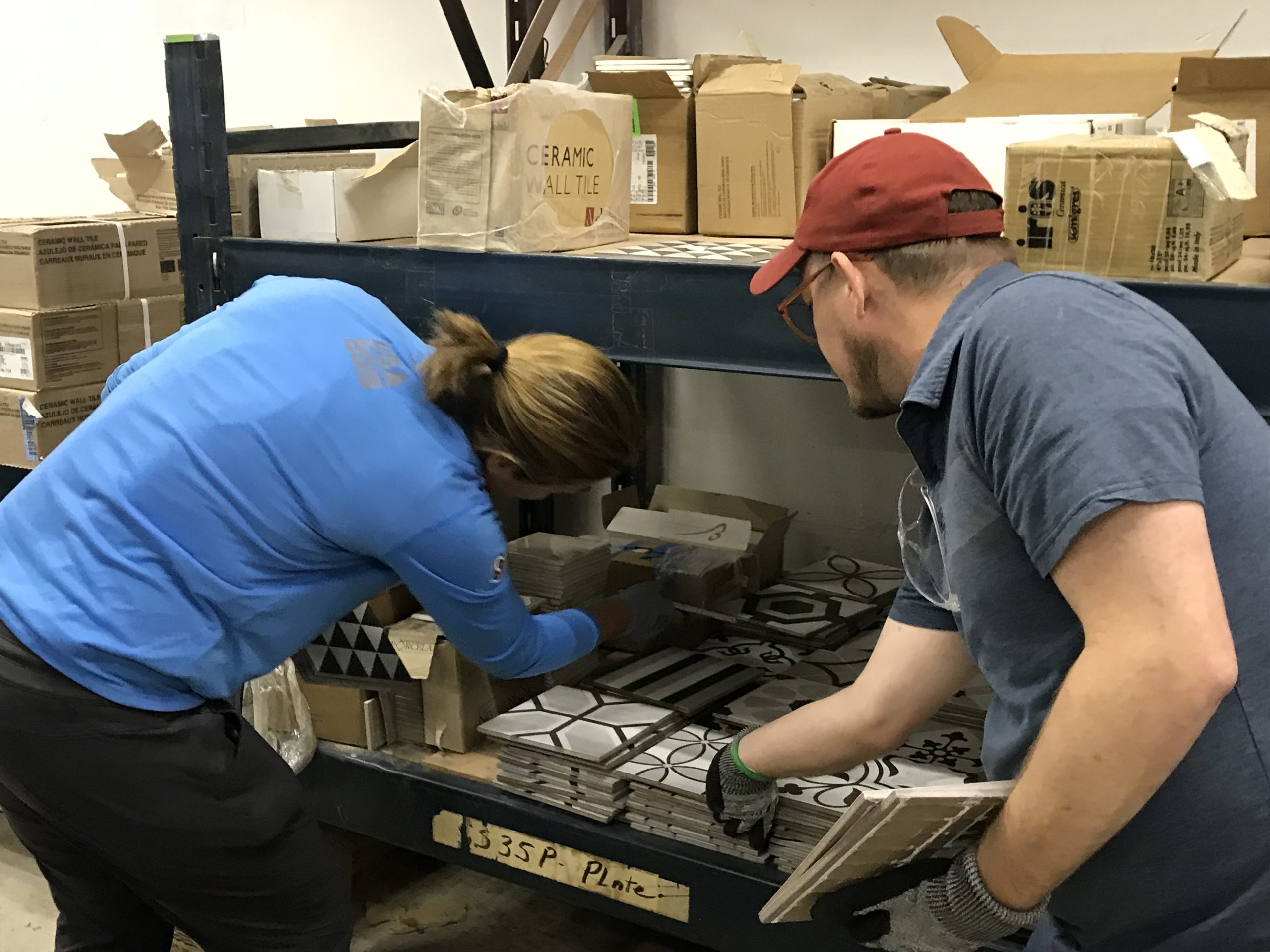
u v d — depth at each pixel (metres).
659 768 1.50
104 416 1.22
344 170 1.58
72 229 1.93
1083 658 0.75
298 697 1.76
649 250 1.46
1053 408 0.74
